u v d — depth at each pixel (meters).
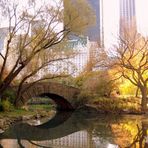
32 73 48.53
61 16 45.28
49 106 80.88
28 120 46.62
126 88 68.94
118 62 57.31
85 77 65.12
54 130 36.81
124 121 44.84
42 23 44.88
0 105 46.72
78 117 54.19
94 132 33.12
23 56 45.00
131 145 24.69
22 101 53.59
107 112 60.38
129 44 57.16
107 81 62.38
